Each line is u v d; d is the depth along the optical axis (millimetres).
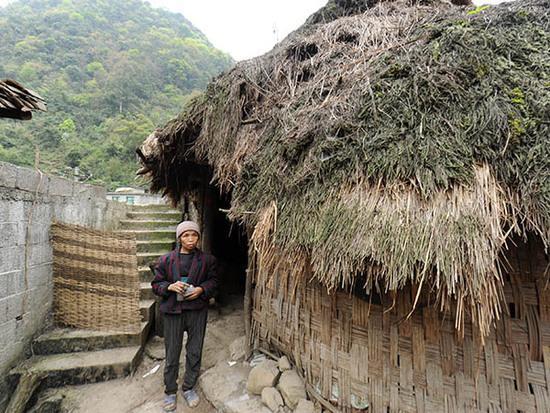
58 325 3451
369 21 2699
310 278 1873
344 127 1594
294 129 1904
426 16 2367
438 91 1471
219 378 2660
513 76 1429
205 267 2582
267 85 2615
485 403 1500
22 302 2943
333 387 2016
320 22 3467
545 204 1118
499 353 1491
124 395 2662
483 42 1586
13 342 2809
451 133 1347
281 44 3334
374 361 1822
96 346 3219
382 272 1215
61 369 2814
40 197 3285
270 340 2746
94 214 4883
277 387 2365
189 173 4355
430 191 1238
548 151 1185
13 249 2830
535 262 1439
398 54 1848
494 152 1255
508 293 1486
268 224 1691
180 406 2432
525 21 1721
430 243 1146
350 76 2008
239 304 4934
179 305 2445
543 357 1414
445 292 1324
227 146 2566
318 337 2156
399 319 1741
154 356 3285
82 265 3488
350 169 1465
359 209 1341
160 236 5883
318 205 1498
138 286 3465
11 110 2178
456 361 1574
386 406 1754
